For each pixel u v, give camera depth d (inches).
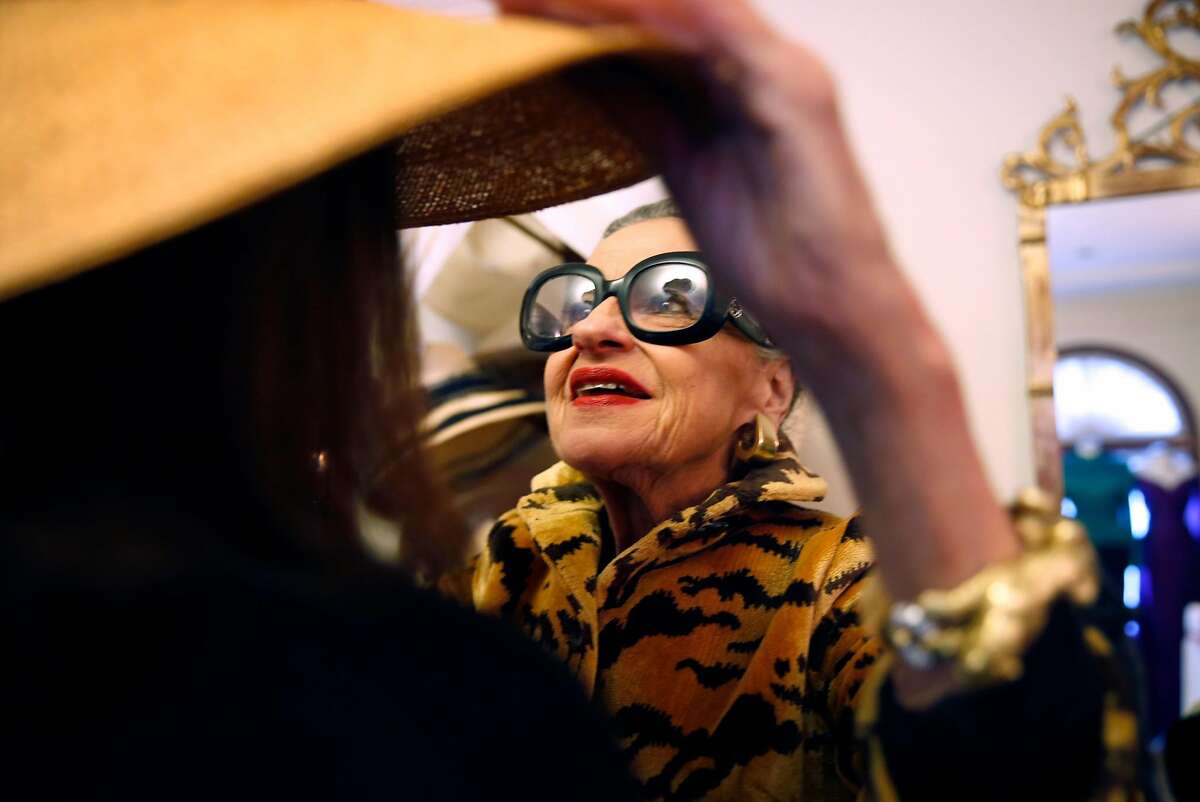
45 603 9.8
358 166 14.1
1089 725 13.1
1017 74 57.6
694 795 25.2
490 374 52.4
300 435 13.2
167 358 11.8
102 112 9.6
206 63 9.8
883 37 60.0
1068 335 55.0
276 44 10.1
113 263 11.5
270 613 10.5
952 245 57.7
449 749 10.3
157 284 11.7
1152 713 51.9
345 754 9.8
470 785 10.2
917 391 12.5
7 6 10.2
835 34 60.8
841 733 23.9
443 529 17.0
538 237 50.9
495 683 11.1
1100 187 54.9
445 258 51.2
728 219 12.4
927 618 12.3
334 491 14.2
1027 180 56.8
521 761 10.7
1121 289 54.4
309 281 13.3
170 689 9.7
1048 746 12.9
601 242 30.5
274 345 12.8
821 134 11.8
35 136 9.4
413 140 18.1
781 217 12.0
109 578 10.0
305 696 9.9
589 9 11.3
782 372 29.9
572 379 28.0
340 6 10.5
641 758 25.7
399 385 15.4
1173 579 52.2
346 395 14.0
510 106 16.9
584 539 28.7
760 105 11.7
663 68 11.8
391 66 9.9
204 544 11.0
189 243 12.1
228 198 9.1
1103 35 56.4
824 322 12.3
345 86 9.7
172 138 9.4
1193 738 20.7
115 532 10.5
